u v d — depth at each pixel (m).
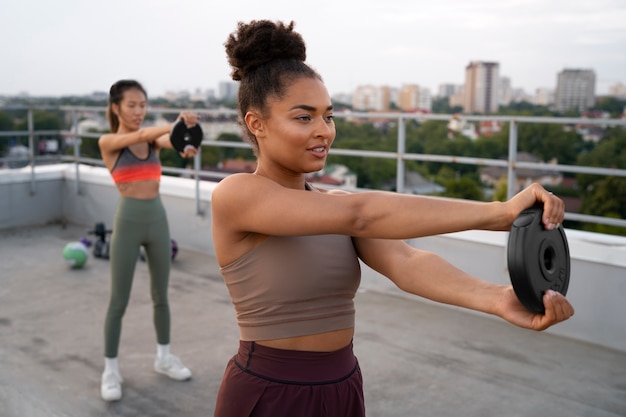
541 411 2.96
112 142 3.27
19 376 3.41
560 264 1.04
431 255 1.32
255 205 1.19
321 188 1.48
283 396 1.26
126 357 3.63
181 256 5.77
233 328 4.09
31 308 4.50
